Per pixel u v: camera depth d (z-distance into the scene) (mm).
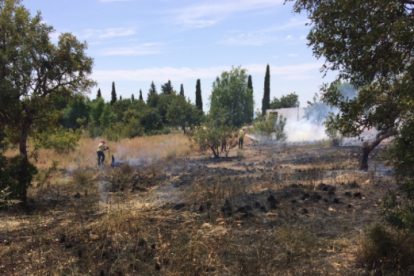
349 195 7184
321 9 4387
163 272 3666
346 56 4383
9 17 7457
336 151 14609
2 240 4793
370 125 4281
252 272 3633
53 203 7641
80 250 4320
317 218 5746
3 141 8188
